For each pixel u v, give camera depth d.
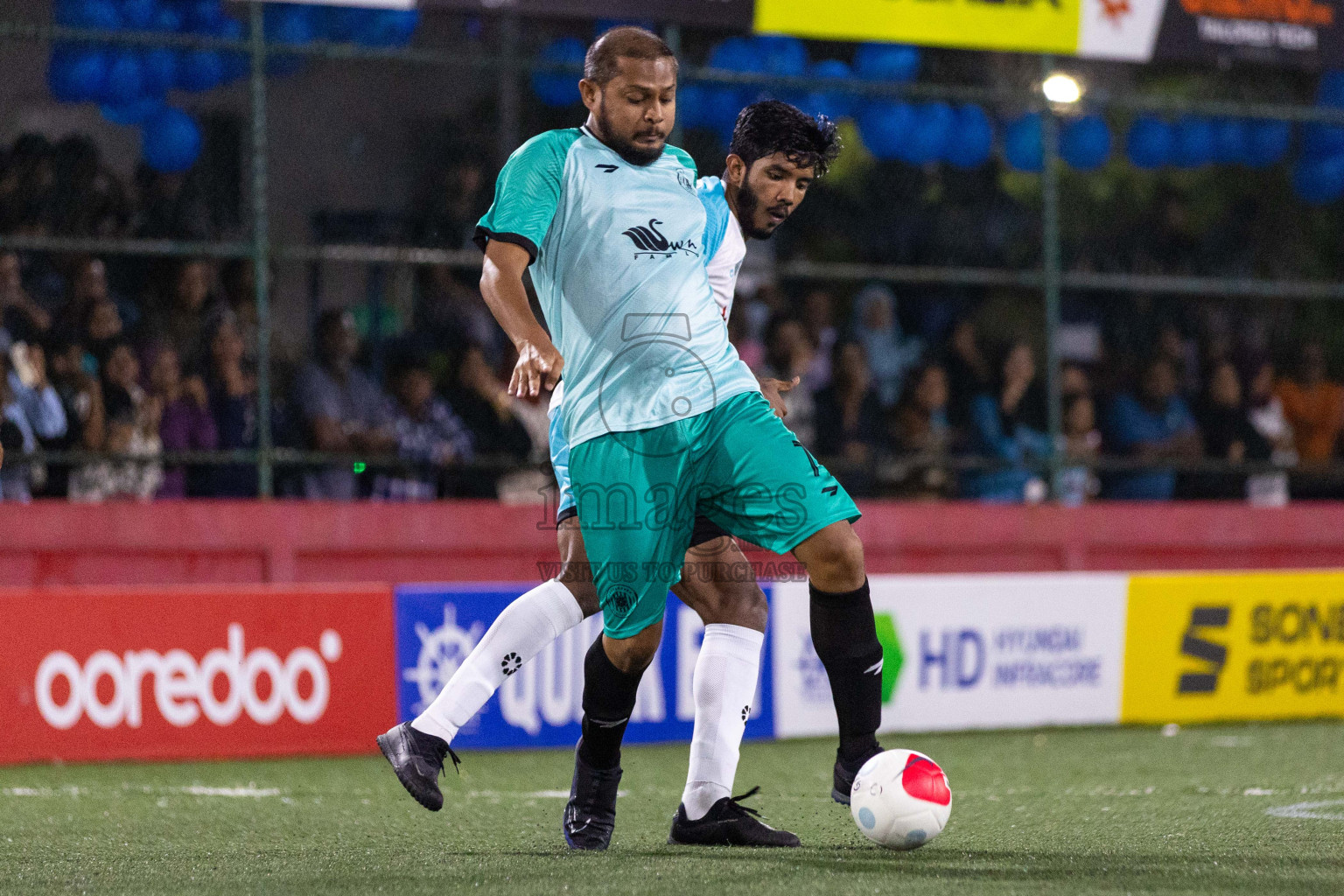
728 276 13.30
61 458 26.48
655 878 11.10
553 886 10.77
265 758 23.77
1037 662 27.33
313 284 31.23
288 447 29.42
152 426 28.44
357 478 29.67
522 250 11.91
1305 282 37.28
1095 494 34.38
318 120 32.38
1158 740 25.16
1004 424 33.94
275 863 12.60
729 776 13.23
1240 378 36.16
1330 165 37.41
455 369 30.41
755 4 28.62
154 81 29.50
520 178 12.11
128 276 29.27
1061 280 31.95
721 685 13.28
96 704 23.20
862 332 34.97
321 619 24.30
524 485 30.47
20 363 27.31
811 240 35.75
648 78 12.13
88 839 14.62
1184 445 35.12
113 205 29.59
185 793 19.16
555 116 33.66
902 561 30.66
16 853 13.58
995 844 13.25
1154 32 30.91
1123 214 38.03
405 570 28.52
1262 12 31.55
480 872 11.62
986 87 35.81
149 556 27.14
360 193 32.59
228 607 23.86
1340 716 29.08
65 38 27.06
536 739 24.77
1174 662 28.09
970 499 33.31
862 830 12.34
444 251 29.47
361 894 10.69
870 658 12.48
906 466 30.56
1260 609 28.64
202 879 11.66
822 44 34.44
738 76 30.36
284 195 32.00
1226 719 28.30
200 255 27.53
